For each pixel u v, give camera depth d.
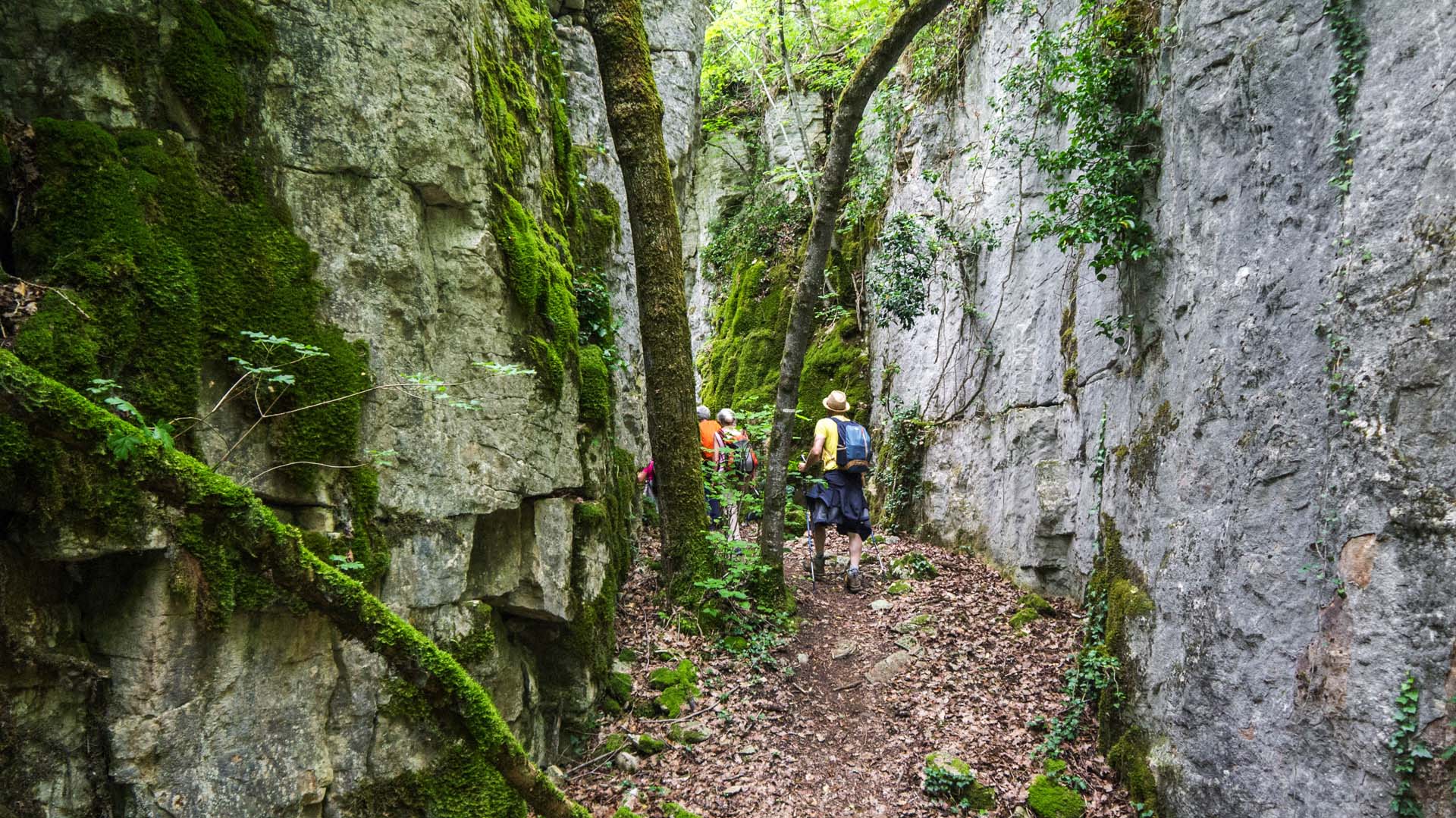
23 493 2.38
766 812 4.65
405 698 3.50
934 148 10.90
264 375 3.11
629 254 8.68
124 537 2.56
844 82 14.23
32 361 2.46
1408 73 3.41
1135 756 4.88
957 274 10.05
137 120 2.93
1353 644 3.42
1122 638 5.30
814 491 7.74
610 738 5.08
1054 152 6.86
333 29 3.47
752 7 15.63
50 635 2.55
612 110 6.36
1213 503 4.45
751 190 16.41
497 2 4.76
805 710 5.66
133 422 2.69
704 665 5.87
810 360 13.29
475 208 4.08
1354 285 3.56
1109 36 6.04
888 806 4.79
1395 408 3.31
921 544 9.77
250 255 3.14
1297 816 3.68
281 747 3.06
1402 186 3.38
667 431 6.45
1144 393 5.59
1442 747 3.07
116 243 2.74
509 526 4.45
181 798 2.76
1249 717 4.02
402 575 3.61
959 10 10.54
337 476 3.35
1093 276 6.79
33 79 2.78
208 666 2.86
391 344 3.62
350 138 3.50
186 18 3.03
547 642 4.95
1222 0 4.65
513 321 4.42
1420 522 3.18
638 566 7.06
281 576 2.79
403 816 3.42
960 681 6.01
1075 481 7.10
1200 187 4.80
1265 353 4.12
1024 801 4.80
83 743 2.60
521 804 3.70
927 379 10.68
